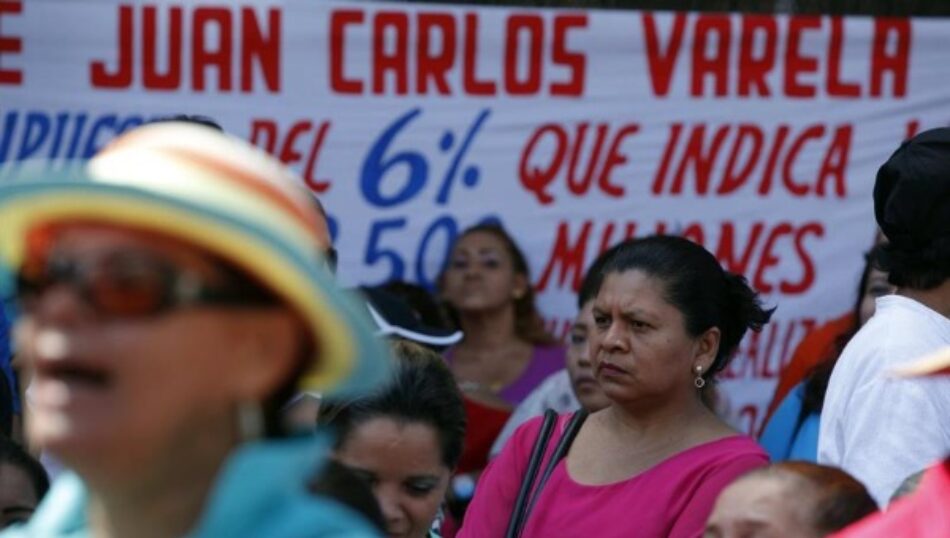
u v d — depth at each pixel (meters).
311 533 3.29
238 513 3.22
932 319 7.00
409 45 12.95
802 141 13.41
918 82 13.52
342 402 6.77
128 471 3.18
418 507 6.78
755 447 7.30
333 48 12.85
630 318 7.39
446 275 12.84
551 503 7.39
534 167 13.12
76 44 12.57
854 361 7.01
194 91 12.70
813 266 13.42
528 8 13.08
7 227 3.19
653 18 13.19
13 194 3.10
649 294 7.39
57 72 12.56
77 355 3.12
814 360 11.73
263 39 12.76
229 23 12.72
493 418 12.02
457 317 12.74
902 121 13.52
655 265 7.48
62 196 3.11
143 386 3.14
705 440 7.33
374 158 12.94
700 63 13.27
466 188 13.05
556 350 12.77
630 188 13.23
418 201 12.99
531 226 13.12
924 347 6.86
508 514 7.57
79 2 12.55
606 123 13.19
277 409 3.38
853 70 13.44
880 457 6.73
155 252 3.14
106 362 3.12
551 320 13.13
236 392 3.23
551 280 13.12
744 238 13.35
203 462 3.23
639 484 7.21
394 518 6.72
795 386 11.11
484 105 13.05
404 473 6.72
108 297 3.12
